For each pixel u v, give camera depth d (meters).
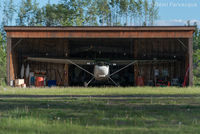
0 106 17.27
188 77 48.62
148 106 17.16
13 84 49.53
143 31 45.41
